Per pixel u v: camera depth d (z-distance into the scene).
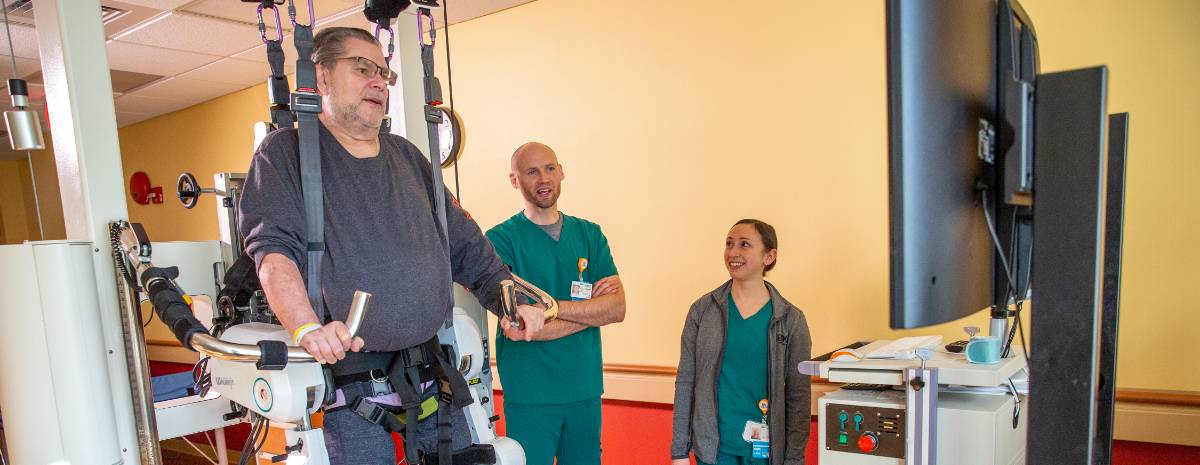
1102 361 1.12
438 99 1.46
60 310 1.61
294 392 1.20
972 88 0.75
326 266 1.25
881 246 3.16
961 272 0.75
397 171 1.39
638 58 3.84
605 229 4.01
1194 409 2.55
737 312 2.19
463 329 1.45
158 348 7.15
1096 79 0.71
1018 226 0.91
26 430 1.64
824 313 3.33
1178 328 2.61
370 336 1.27
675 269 3.78
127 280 1.62
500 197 4.44
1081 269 0.73
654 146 3.81
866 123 3.17
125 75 5.34
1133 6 2.62
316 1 3.92
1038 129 0.75
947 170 0.71
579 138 4.08
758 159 3.49
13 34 4.21
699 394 2.19
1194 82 2.53
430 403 1.35
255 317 1.67
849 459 1.54
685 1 3.67
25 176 9.56
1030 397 0.77
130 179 7.52
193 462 4.23
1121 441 2.68
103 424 1.66
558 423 2.30
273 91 1.40
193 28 4.30
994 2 0.81
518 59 4.30
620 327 3.98
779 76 3.40
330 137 1.31
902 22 0.67
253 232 1.21
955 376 1.43
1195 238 2.56
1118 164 1.06
